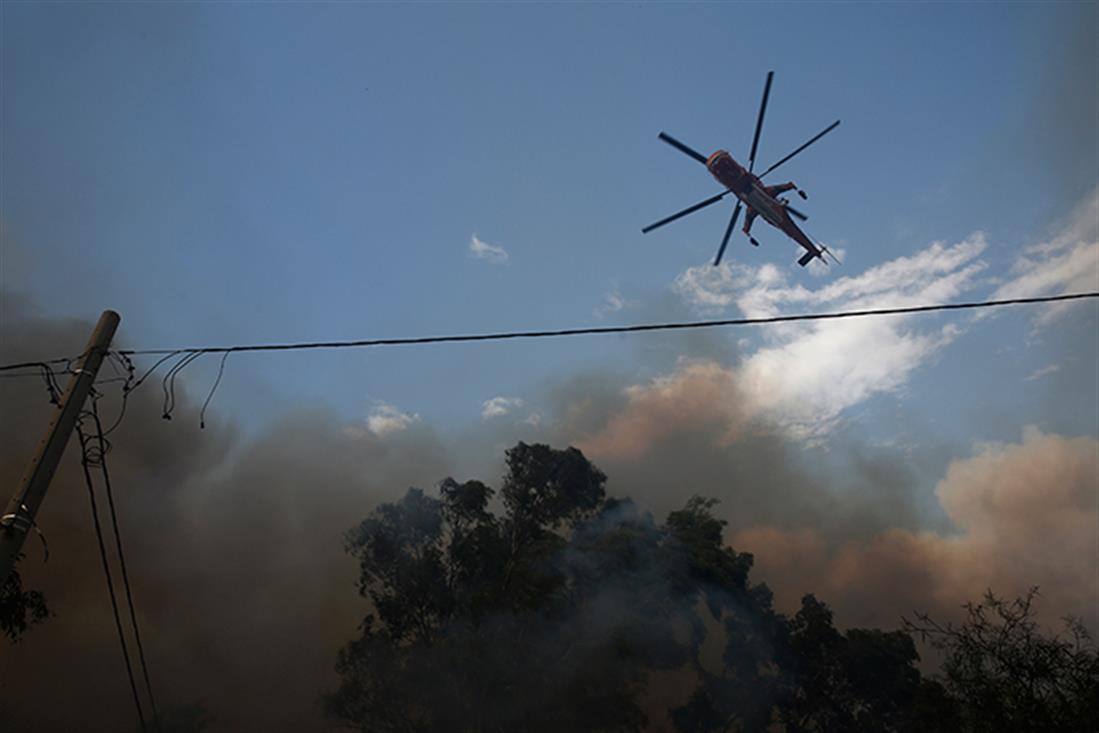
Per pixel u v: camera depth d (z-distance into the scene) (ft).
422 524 138.10
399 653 131.23
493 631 128.26
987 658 53.78
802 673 141.38
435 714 124.88
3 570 26.96
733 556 145.18
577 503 144.46
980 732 52.60
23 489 28.53
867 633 142.61
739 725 139.85
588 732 125.59
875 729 136.77
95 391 36.73
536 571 130.21
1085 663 50.96
